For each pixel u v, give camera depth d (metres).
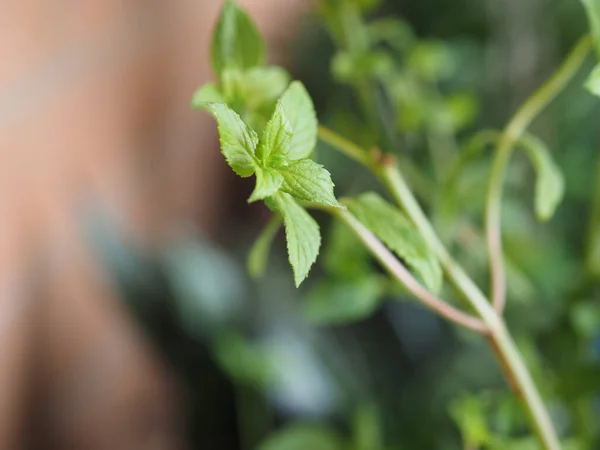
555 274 0.38
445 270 0.26
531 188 0.43
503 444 0.29
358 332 0.49
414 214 0.26
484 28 0.49
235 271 0.50
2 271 0.39
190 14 0.64
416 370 0.47
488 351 0.41
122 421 0.51
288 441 0.37
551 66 0.47
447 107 0.39
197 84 0.67
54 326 0.45
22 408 0.41
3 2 0.38
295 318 0.47
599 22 0.26
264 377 0.41
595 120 0.45
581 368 0.32
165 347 0.45
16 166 0.40
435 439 0.40
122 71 0.53
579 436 0.33
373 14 0.52
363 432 0.38
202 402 0.46
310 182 0.22
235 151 0.22
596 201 0.34
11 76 0.39
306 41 0.55
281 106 0.22
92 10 0.48
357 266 0.32
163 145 0.62
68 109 0.46
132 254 0.46
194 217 0.68
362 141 0.38
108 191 0.52
